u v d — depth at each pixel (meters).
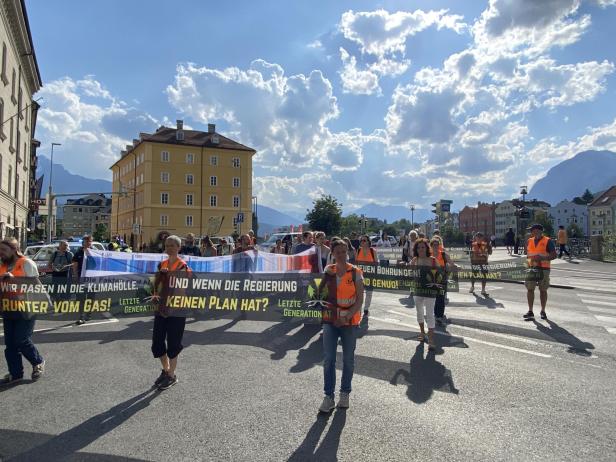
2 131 27.80
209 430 4.42
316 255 11.37
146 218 70.44
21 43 32.78
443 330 8.94
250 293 7.80
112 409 4.95
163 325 5.75
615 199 116.69
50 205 36.19
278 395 5.36
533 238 10.20
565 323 9.62
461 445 4.09
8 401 5.21
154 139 71.12
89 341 8.05
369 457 3.88
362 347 7.61
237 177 75.44
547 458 3.86
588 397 5.27
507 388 5.57
